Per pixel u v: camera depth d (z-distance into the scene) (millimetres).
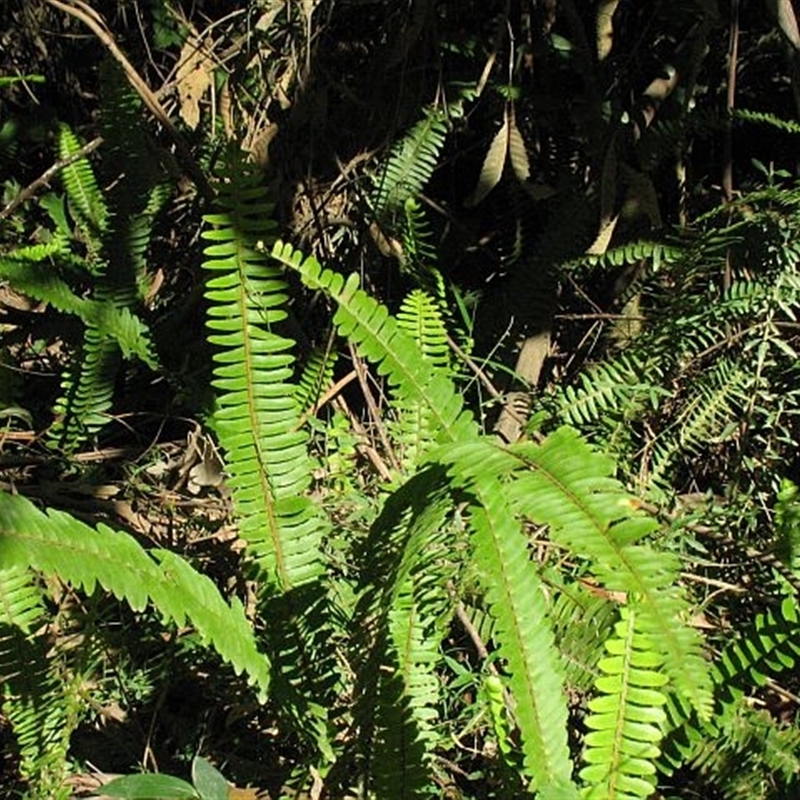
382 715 1781
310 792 2008
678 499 2613
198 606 1601
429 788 1865
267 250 1957
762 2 3127
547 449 1540
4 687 1858
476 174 3406
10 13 4004
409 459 2203
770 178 2686
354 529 2387
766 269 2635
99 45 3924
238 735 2221
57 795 1900
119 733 2215
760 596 2303
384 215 3066
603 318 2982
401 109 3225
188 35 3572
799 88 2867
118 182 2855
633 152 3105
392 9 3223
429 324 2328
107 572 1448
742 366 2607
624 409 2574
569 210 2971
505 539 1508
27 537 1387
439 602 1963
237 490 1902
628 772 1529
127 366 3012
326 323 3137
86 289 3182
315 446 2707
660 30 3182
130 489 2664
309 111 3256
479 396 2762
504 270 3287
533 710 1514
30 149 3869
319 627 1918
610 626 2043
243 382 1851
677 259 2660
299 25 3268
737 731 1922
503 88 3072
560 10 3244
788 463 2668
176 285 3328
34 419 3039
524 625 1512
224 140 3295
